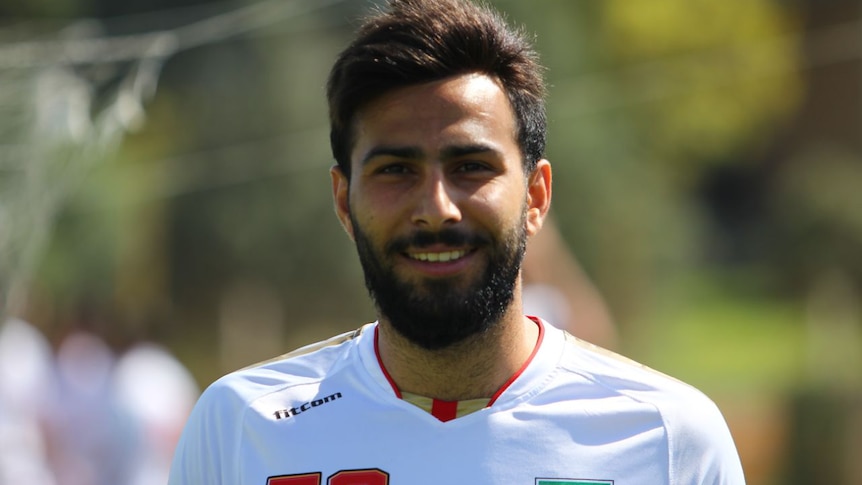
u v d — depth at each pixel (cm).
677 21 8338
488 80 923
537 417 938
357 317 5294
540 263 2147
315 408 965
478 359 936
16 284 2000
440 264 898
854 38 9544
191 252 5228
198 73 4775
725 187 12125
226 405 991
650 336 5950
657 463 929
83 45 2059
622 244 5700
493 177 907
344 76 932
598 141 5672
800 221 8275
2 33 2639
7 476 2225
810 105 10956
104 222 4019
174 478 1004
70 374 2284
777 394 5097
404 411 942
